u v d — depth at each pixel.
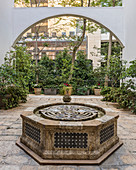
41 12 6.52
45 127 1.96
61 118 2.31
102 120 2.19
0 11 5.65
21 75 6.02
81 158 1.97
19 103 6.14
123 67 6.43
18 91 5.51
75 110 2.87
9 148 2.37
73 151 2.00
